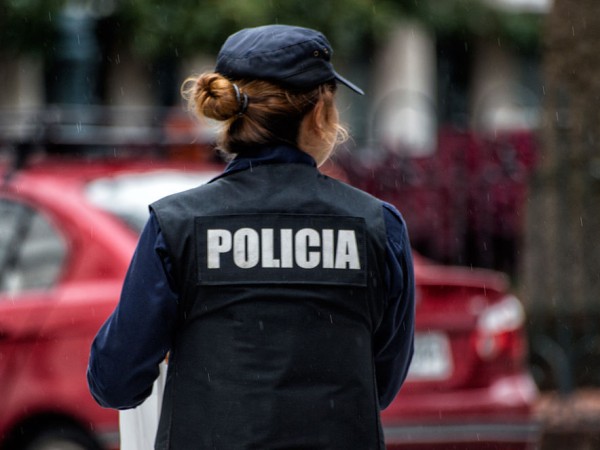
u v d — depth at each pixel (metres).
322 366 5.89
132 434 7.03
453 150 21.64
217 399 5.80
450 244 21.42
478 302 11.35
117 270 11.13
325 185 6.18
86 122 15.36
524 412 11.30
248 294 5.89
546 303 15.38
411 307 6.35
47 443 11.05
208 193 6.06
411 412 10.92
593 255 15.41
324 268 5.98
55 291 11.23
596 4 15.77
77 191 11.78
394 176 21.98
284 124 6.16
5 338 11.12
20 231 11.73
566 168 15.63
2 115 16.12
